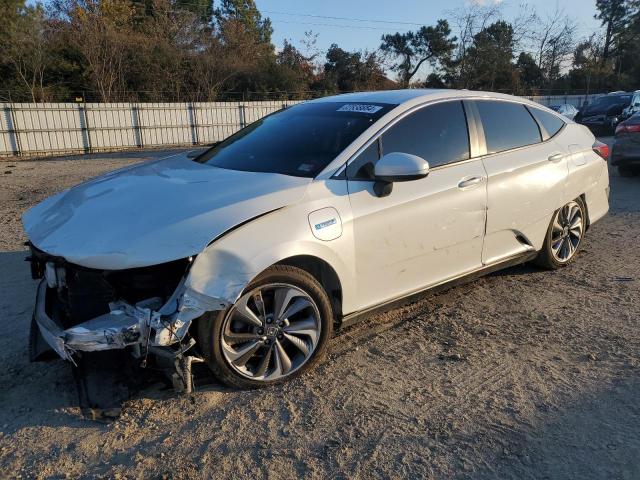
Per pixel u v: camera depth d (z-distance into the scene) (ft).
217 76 113.39
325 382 10.94
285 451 8.93
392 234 11.78
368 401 10.31
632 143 33.47
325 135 12.44
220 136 87.20
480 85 145.69
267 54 131.85
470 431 9.40
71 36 98.84
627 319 13.74
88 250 9.33
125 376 10.75
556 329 13.28
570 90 155.22
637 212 25.26
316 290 10.79
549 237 16.57
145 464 8.62
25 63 93.97
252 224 9.87
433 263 12.93
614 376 11.05
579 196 17.35
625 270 17.43
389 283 12.12
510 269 17.75
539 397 10.38
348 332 13.28
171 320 9.14
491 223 14.05
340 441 9.17
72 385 10.74
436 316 14.16
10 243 20.93
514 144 15.15
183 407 10.06
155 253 9.11
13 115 70.03
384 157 11.18
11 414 9.82
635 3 183.73
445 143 13.26
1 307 14.42
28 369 11.29
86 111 74.95
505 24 145.89
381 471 8.47
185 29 117.29
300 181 10.93
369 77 147.23
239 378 10.36
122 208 10.30
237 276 9.51
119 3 114.93
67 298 10.08
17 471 8.45
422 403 10.24
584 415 9.79
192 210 9.84
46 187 37.73
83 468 8.53
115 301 9.62
